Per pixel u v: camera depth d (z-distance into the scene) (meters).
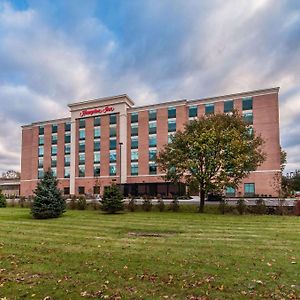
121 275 7.64
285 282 7.11
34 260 9.30
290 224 18.64
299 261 9.17
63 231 16.05
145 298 6.09
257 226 17.77
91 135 70.19
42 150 76.88
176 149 28.66
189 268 8.32
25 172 79.25
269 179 52.97
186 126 30.34
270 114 55.19
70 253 10.34
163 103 64.50
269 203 27.80
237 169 26.69
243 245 11.86
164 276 7.57
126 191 55.25
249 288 6.69
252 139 29.03
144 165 64.50
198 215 24.62
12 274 7.77
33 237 14.03
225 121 29.05
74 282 7.09
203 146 26.25
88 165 69.62
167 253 10.30
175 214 25.59
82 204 32.00
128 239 13.35
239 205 26.48
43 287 6.74
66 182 72.38
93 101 70.44
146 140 65.12
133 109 67.25
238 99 58.19
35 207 23.11
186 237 13.87
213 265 8.66
